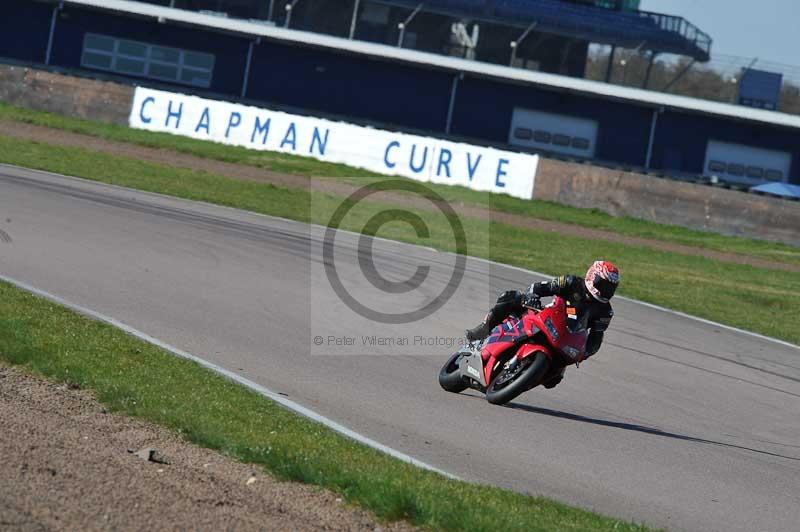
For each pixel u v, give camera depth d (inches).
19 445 815.1
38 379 1050.7
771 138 6412.4
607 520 830.5
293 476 836.0
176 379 1128.2
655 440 1193.4
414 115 6486.2
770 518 943.7
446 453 1019.3
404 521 771.4
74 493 730.2
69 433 876.6
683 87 6510.8
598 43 6560.0
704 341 1956.2
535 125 6496.1
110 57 6569.9
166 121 4643.2
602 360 1647.4
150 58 6569.9
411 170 4242.1
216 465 851.4
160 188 3112.7
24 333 1211.9
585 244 3344.0
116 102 4699.8
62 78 4746.6
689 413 1380.4
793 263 3585.1
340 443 967.0
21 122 4375.0
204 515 725.3
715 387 1571.1
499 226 3464.6
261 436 938.1
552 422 1214.9
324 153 4382.4
